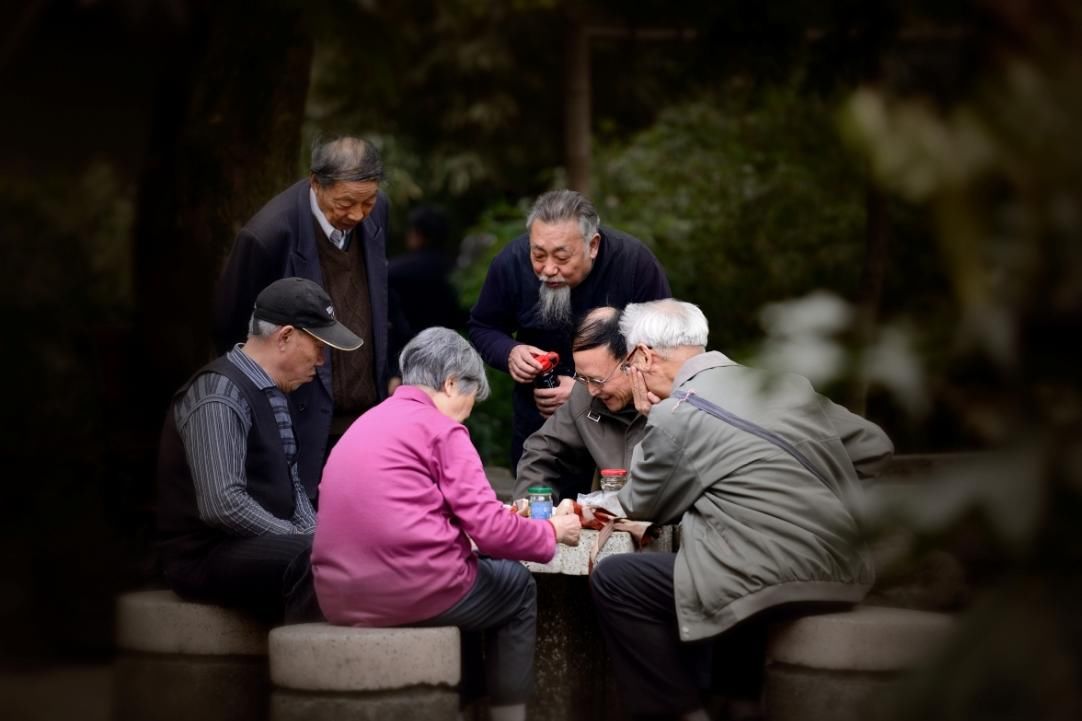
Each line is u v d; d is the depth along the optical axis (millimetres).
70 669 14789
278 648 10508
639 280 14188
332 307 13633
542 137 35531
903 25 6789
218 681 11711
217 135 17000
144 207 17594
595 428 12922
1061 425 4324
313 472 13430
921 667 4449
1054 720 4215
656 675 11102
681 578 10711
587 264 13914
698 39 10023
